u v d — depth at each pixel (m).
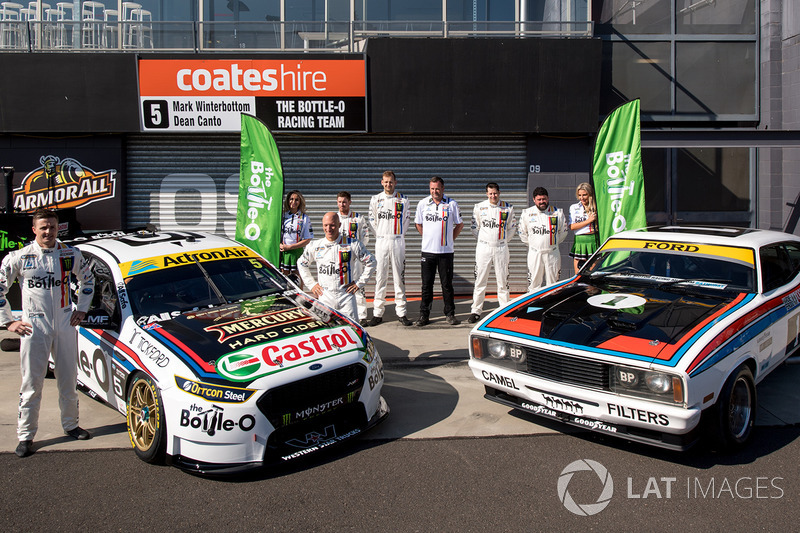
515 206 10.23
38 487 4.20
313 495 4.05
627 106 8.05
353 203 10.15
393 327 8.41
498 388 5.09
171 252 5.75
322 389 4.56
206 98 9.42
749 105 10.93
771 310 5.21
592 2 10.45
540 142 10.05
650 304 5.11
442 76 9.48
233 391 4.22
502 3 10.22
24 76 9.25
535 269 8.41
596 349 4.49
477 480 4.24
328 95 9.48
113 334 5.04
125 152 9.88
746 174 11.04
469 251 10.36
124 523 3.74
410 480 4.25
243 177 7.79
